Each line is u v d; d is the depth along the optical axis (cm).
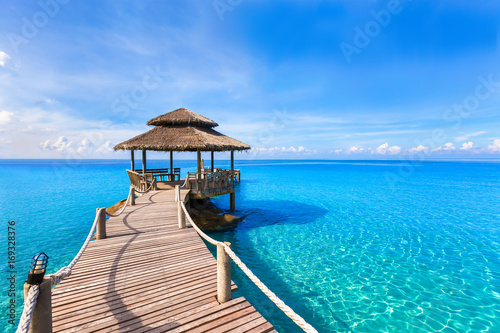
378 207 1697
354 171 6116
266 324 316
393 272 734
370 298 600
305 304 576
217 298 369
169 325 309
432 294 615
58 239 1096
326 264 791
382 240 1022
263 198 2080
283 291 633
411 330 486
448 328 489
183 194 1192
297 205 1764
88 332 294
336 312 546
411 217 1414
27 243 1043
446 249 923
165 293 383
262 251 902
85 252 548
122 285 406
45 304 220
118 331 298
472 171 5966
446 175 4725
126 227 741
